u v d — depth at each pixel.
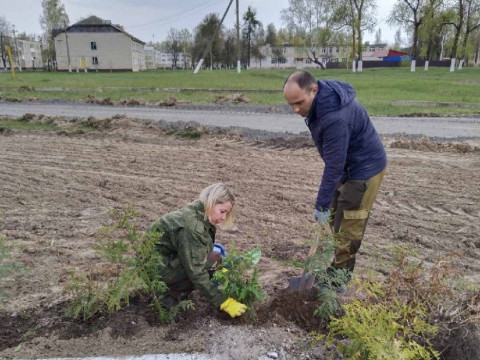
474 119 13.40
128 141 9.61
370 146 3.16
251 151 8.80
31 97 18.47
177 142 9.55
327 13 42.53
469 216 5.43
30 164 7.64
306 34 50.59
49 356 2.58
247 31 68.50
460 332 2.62
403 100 17.50
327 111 2.92
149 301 3.21
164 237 2.98
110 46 63.09
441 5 36.56
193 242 2.86
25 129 10.81
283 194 6.20
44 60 74.31
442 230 5.00
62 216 5.30
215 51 66.94
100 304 3.02
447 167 7.64
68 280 3.68
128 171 7.31
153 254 2.82
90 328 2.88
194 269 2.88
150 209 5.59
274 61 84.38
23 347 2.66
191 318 3.02
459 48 39.50
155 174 7.17
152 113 14.49
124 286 2.73
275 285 3.68
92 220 5.19
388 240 4.73
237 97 17.61
